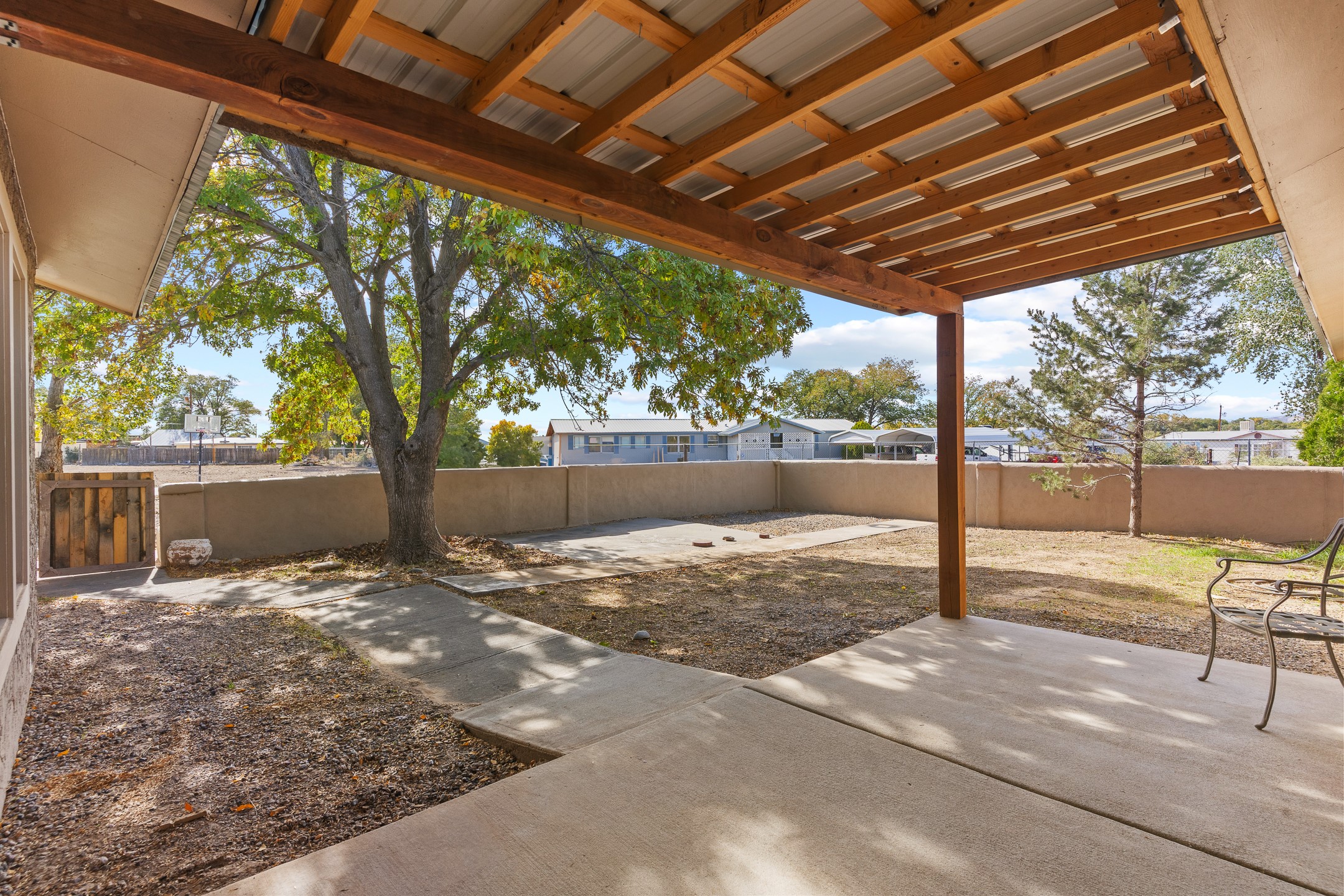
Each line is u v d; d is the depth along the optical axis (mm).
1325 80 1599
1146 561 7555
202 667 3920
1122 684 3420
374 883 1878
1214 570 6945
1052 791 2330
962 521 4750
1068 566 7320
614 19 1892
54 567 6578
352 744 2920
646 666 3865
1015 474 10812
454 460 20094
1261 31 1466
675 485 12484
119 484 6883
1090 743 2719
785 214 3420
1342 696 3238
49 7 1474
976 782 2400
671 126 2572
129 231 3650
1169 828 2100
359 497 8477
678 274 6996
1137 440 9289
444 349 7762
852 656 3912
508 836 2100
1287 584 3387
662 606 5531
